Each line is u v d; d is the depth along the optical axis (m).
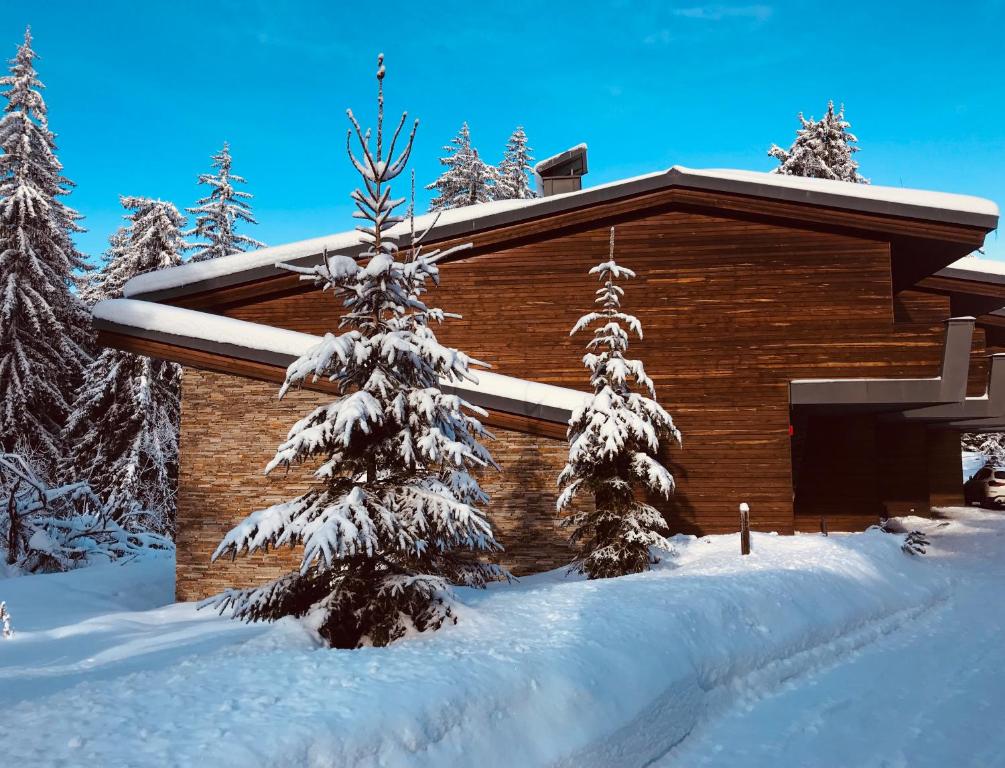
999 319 24.83
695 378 19.03
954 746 6.85
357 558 9.05
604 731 6.53
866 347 18.64
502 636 8.24
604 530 14.58
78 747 4.69
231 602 9.23
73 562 21.16
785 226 19.27
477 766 5.59
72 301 33.62
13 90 32.91
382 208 9.68
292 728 5.05
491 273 19.97
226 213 44.19
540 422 16.11
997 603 12.72
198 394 17.11
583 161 24.69
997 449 48.38
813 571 12.53
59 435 33.22
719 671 8.56
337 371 9.51
